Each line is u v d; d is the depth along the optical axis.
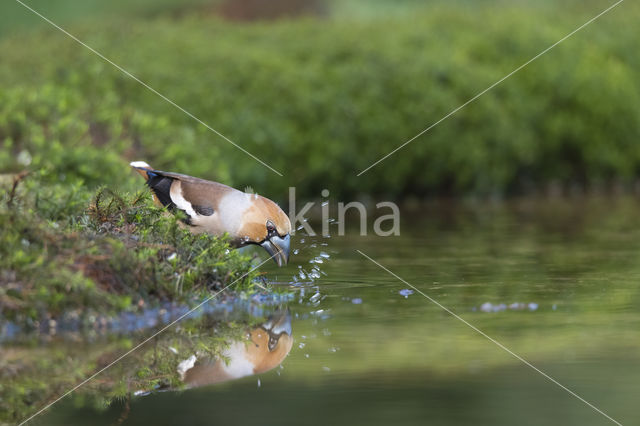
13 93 16.42
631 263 13.19
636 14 32.28
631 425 6.45
